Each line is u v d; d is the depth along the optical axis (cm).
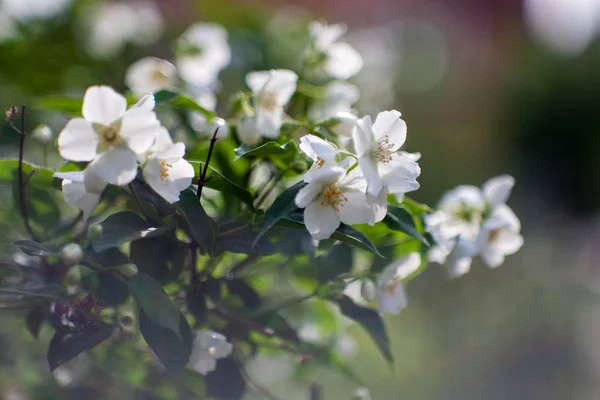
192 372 54
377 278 54
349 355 62
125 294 50
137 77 65
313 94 60
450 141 202
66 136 47
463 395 111
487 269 142
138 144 48
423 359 112
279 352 57
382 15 176
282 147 51
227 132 53
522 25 266
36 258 53
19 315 54
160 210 50
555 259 168
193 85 64
